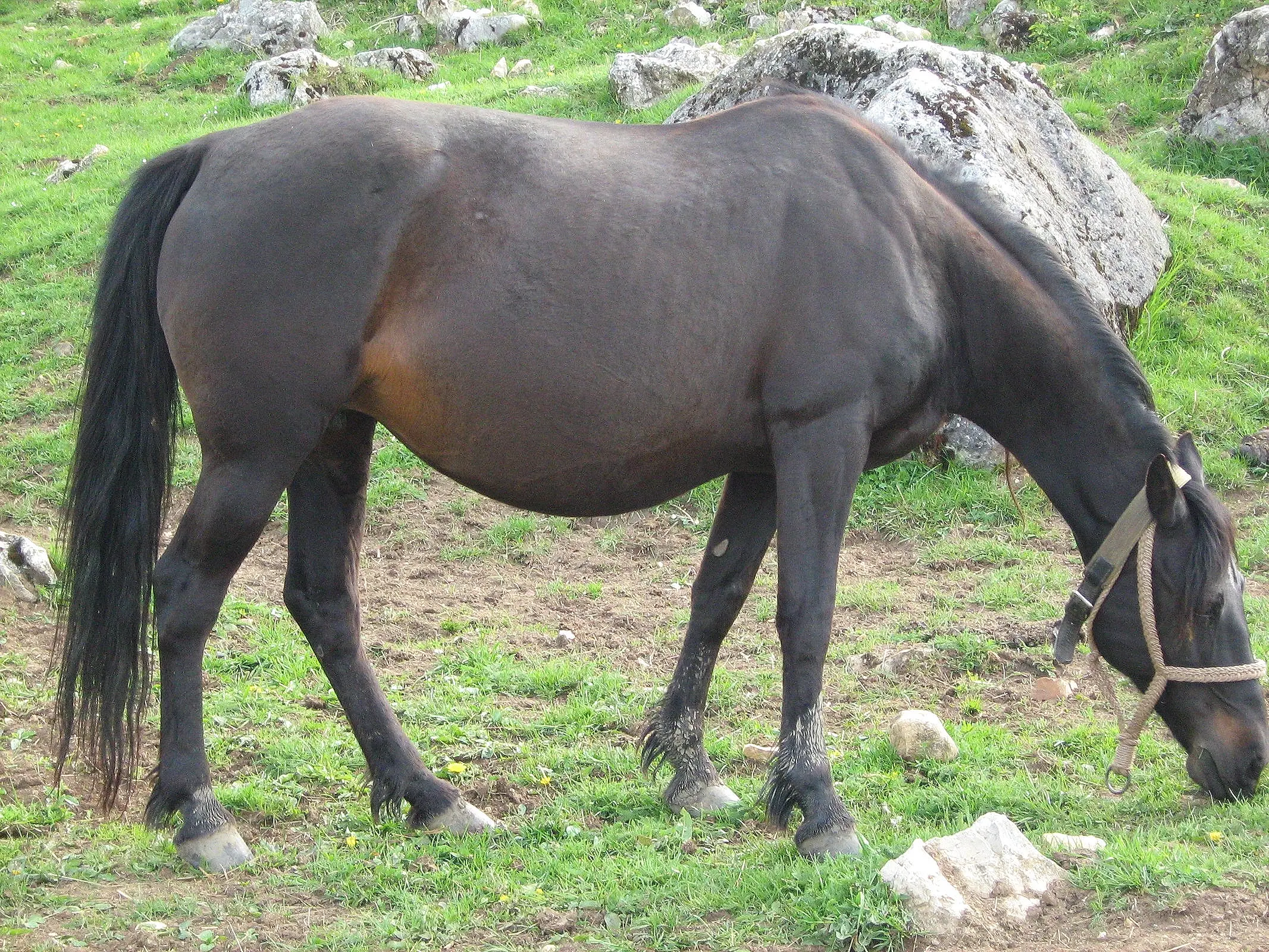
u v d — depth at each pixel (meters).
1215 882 4.19
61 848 5.11
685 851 5.04
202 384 4.79
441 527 9.58
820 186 4.95
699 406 4.88
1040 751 5.94
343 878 4.82
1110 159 11.70
